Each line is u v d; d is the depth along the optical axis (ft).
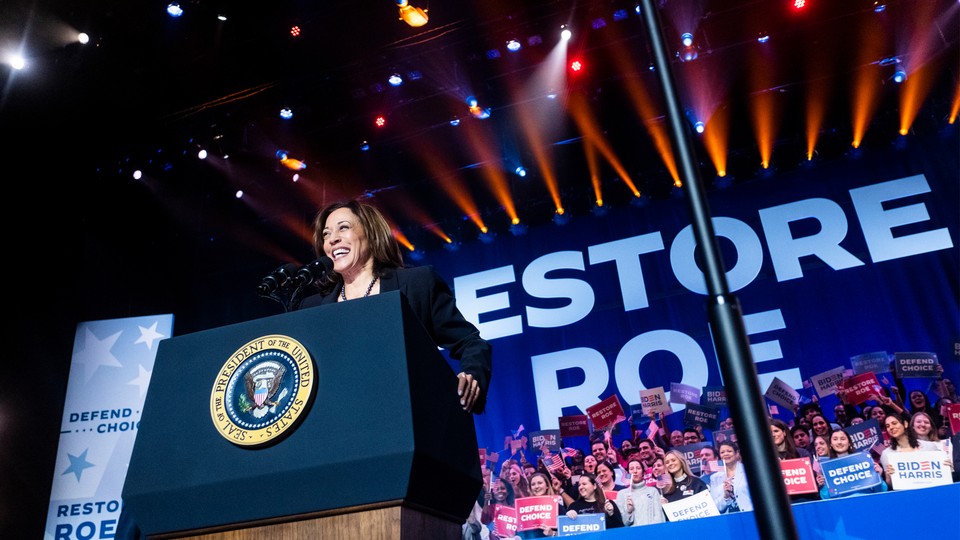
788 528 2.12
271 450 3.60
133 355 24.85
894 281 24.12
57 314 26.76
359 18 24.31
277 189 30.14
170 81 25.17
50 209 27.35
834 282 24.70
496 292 27.91
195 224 29.94
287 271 5.50
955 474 18.72
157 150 27.91
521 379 26.32
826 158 26.37
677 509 19.99
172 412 3.91
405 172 29.71
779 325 24.57
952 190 24.61
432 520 3.86
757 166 26.86
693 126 27.30
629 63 26.96
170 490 3.67
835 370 22.81
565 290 27.22
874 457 19.70
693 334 25.30
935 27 24.81
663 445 23.00
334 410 3.60
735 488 20.07
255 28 23.98
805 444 20.56
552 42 26.16
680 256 26.50
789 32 25.63
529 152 28.89
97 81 24.23
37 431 25.02
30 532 23.82
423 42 25.66
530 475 22.98
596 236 27.78
